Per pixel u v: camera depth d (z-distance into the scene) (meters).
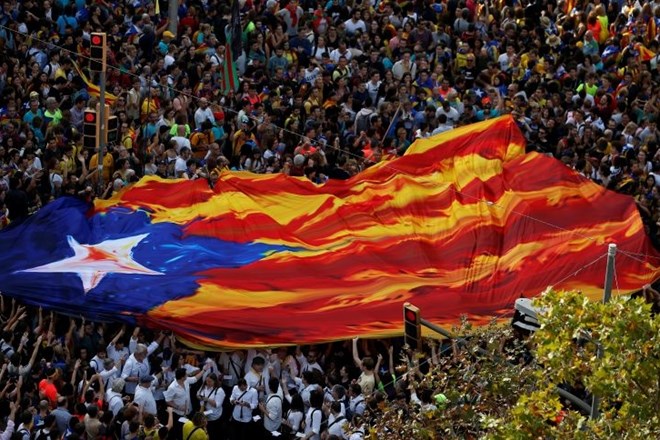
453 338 52.38
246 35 99.06
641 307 44.50
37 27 94.06
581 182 84.81
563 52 107.56
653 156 95.94
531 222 81.38
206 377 66.31
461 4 107.62
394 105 94.56
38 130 85.75
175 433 65.62
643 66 106.69
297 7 102.38
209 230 79.62
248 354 69.69
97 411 60.91
